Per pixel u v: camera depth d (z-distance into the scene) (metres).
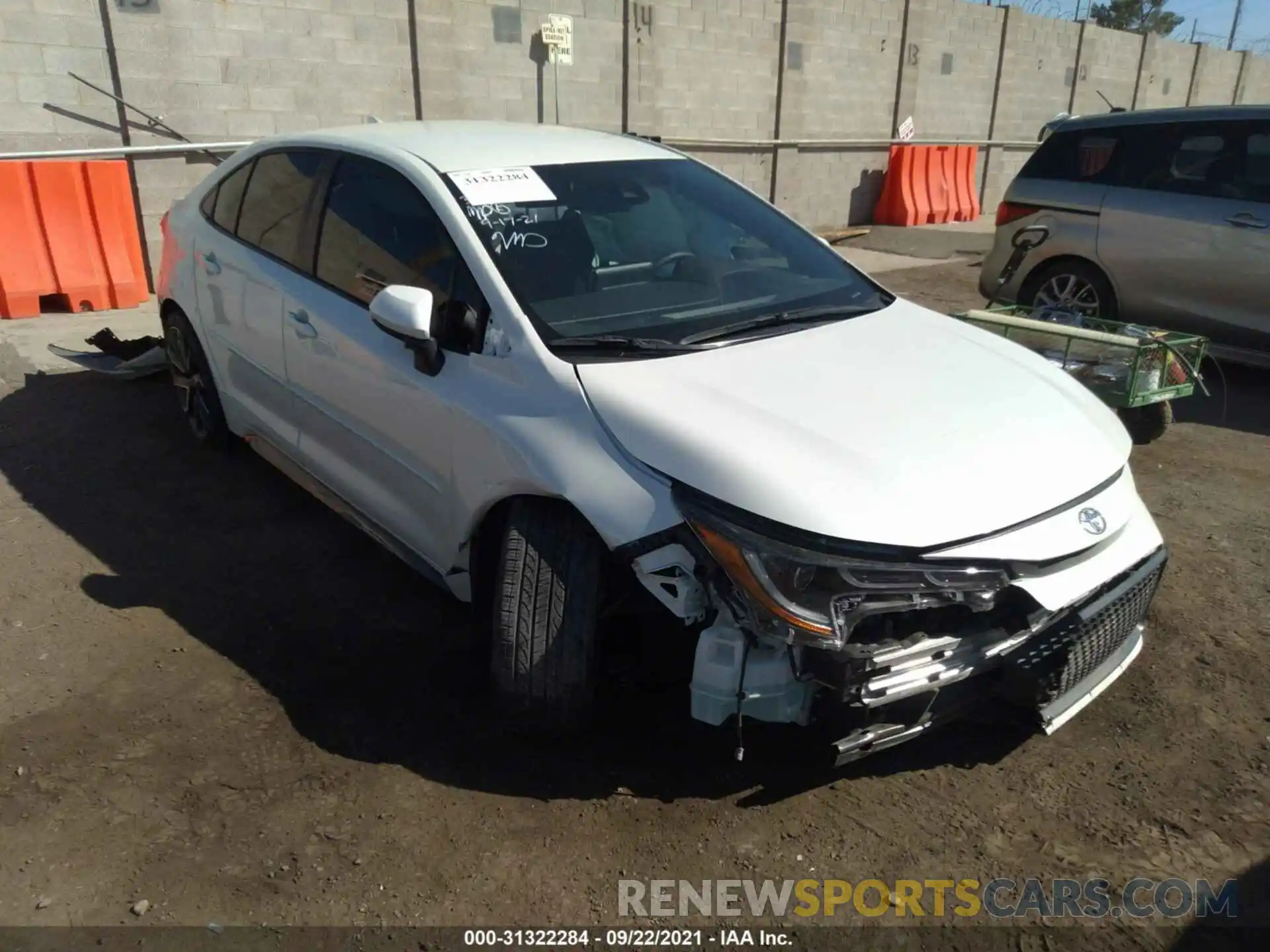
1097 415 3.34
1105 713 3.38
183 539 4.41
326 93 9.88
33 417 5.81
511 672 2.93
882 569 2.51
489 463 3.06
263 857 2.68
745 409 2.85
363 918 2.51
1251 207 6.70
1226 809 2.94
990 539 2.62
